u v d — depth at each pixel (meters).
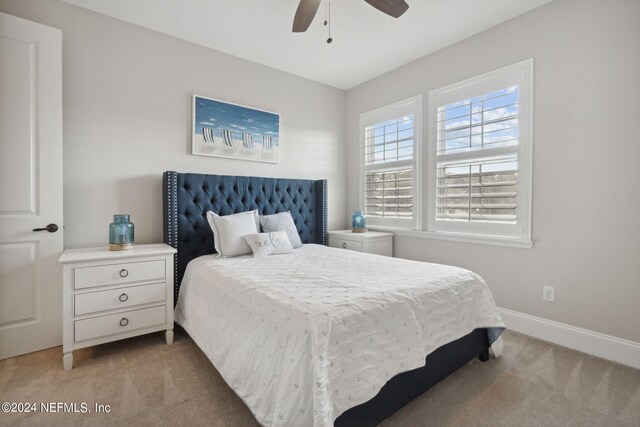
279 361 1.28
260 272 2.02
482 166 2.78
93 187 2.47
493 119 2.70
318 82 3.89
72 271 1.96
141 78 2.67
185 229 2.72
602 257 2.13
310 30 2.73
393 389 1.44
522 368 1.98
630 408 1.59
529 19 2.46
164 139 2.79
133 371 1.93
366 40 2.89
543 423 1.48
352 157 4.12
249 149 3.27
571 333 2.26
